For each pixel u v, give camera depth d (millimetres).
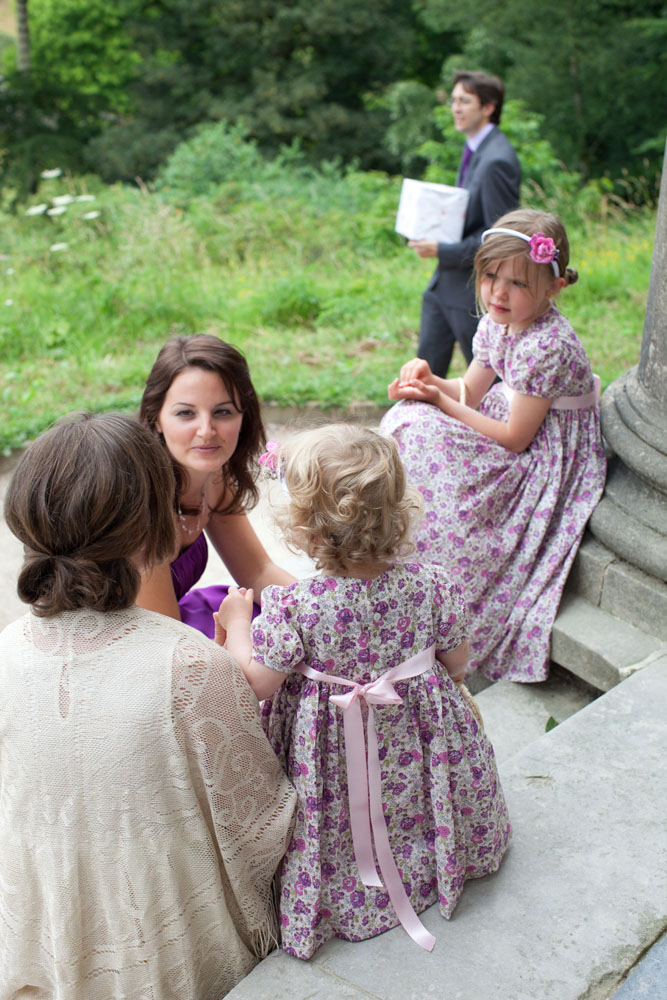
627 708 2529
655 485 2809
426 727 1878
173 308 6902
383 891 1907
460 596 1872
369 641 1789
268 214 9125
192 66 16406
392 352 6207
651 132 13258
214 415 2365
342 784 1859
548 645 2889
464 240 4688
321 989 1810
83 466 1522
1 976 1868
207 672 1648
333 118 15250
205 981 1862
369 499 1689
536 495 2996
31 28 16500
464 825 1966
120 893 1686
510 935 1904
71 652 1583
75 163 15359
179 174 10945
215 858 1783
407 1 16062
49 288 7352
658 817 2191
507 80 13133
